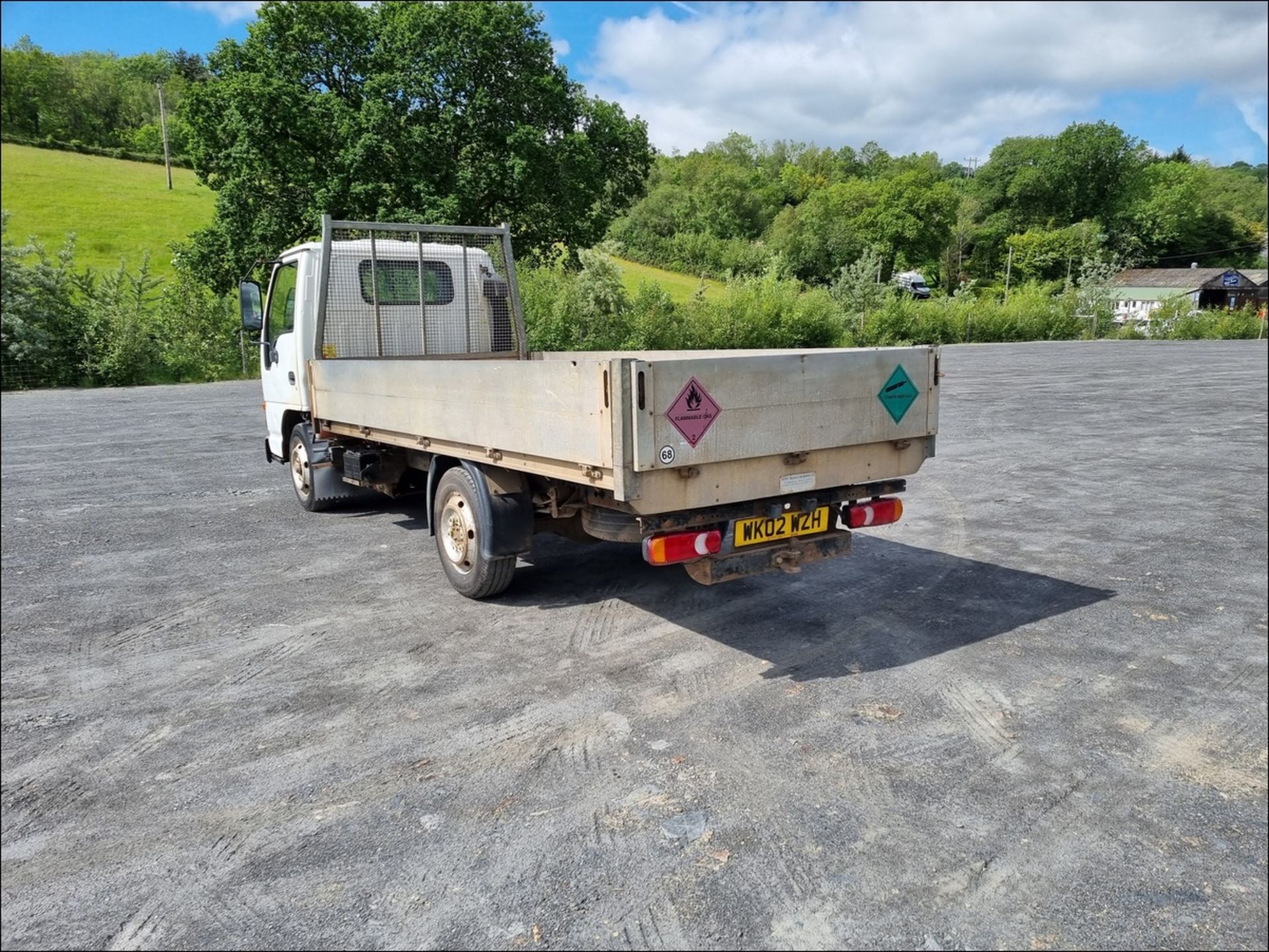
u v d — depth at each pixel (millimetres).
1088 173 86750
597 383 3732
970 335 43125
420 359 7762
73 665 4363
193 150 28297
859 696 3930
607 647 4566
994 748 3443
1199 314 50781
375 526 7449
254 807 3039
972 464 10141
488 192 29281
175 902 2531
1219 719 3689
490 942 2346
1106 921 2430
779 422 4145
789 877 2627
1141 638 4648
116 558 6414
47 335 23391
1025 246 81688
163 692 4023
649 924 2412
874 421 4555
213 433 13695
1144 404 16172
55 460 11172
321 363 6973
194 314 26094
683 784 3166
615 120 32500
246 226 27469
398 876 2643
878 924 2414
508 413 4512
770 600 5340
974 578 5750
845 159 114562
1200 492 8539
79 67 77438
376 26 28594
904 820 2938
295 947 2338
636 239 80938
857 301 39438
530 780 3209
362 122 26531
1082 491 8641
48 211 45438
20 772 3303
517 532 5051
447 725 3660
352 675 4219
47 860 2744
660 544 3934
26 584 5777
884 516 4781
